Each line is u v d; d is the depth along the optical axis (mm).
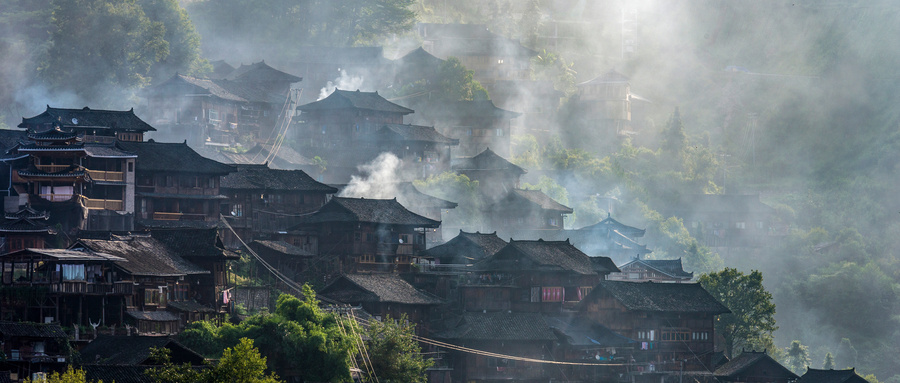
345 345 121875
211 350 116188
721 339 188625
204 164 157625
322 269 163500
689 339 170625
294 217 173125
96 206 142250
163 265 125625
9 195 143500
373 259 169875
